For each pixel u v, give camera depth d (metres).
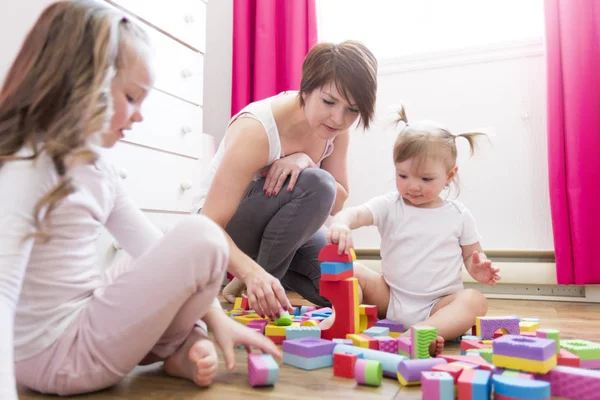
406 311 1.25
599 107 1.86
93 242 0.81
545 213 2.04
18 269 0.59
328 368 0.89
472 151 1.43
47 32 0.71
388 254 1.32
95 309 0.73
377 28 2.45
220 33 2.55
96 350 0.72
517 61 2.09
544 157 2.04
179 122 1.70
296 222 1.40
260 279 1.08
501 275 2.03
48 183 0.64
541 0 2.16
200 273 0.71
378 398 0.72
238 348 1.05
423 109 2.23
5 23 1.17
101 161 0.80
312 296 1.63
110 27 0.72
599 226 1.85
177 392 0.75
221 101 2.55
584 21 1.87
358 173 2.33
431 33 2.37
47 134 0.65
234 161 1.25
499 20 2.27
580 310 1.69
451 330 1.11
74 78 0.67
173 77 1.66
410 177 1.28
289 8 2.31
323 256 1.09
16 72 0.70
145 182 1.53
